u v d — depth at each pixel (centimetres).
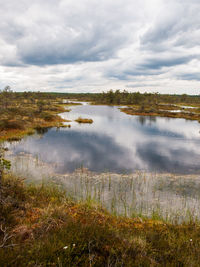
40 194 641
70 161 1257
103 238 343
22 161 1199
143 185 904
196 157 1442
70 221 399
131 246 326
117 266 270
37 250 265
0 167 522
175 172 1110
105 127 2905
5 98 5784
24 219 409
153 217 581
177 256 320
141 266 278
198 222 540
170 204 712
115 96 11738
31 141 1820
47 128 2650
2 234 326
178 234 444
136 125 3238
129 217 582
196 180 988
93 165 1195
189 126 3266
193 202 736
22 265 234
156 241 375
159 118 4528
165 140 2072
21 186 612
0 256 242
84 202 645
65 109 5753
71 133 2319
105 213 576
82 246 302
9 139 1820
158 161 1327
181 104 10738
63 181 914
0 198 443
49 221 399
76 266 259
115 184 907
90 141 1908
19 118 2711
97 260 280
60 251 274
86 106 8250
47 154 1398
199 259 311
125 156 1430
